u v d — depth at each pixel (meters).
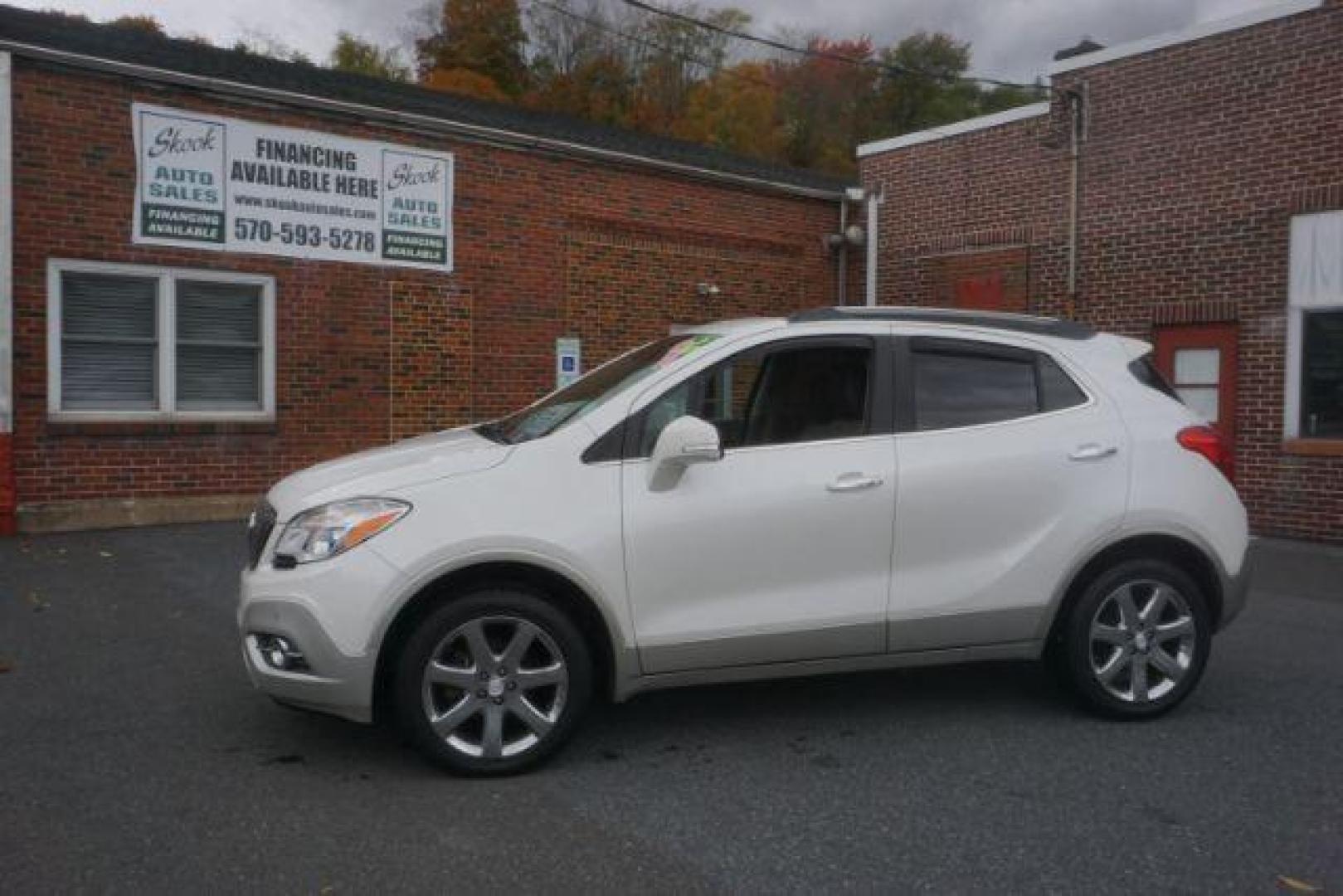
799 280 15.02
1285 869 3.42
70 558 8.59
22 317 9.65
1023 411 4.81
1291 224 10.68
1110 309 12.23
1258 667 5.91
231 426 10.70
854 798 3.98
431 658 4.05
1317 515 10.55
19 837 3.56
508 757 4.14
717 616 4.34
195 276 10.47
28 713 4.86
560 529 4.15
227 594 7.35
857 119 33.16
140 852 3.46
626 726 4.79
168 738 4.55
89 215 9.91
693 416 4.48
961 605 4.60
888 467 4.54
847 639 4.49
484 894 3.21
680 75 32.09
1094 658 4.85
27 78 9.56
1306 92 10.55
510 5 31.34
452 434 5.16
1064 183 12.63
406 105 11.98
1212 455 5.00
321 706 4.02
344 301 11.34
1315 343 10.62
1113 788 4.09
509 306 12.46
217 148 10.49
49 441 9.82
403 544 4.01
